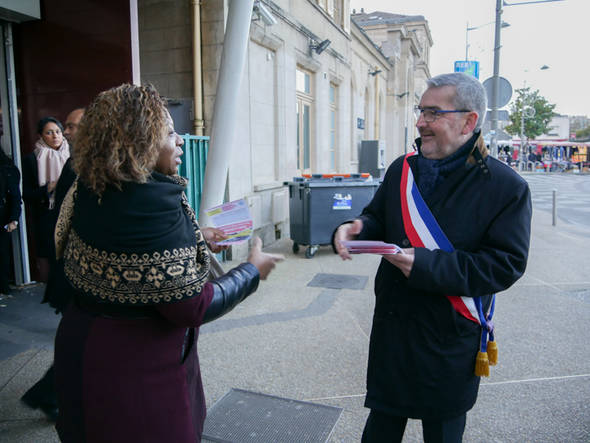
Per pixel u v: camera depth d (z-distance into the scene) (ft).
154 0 22.13
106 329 4.39
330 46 35.60
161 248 4.17
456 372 5.49
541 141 158.61
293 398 9.79
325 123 35.50
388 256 5.23
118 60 15.67
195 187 20.33
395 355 5.68
